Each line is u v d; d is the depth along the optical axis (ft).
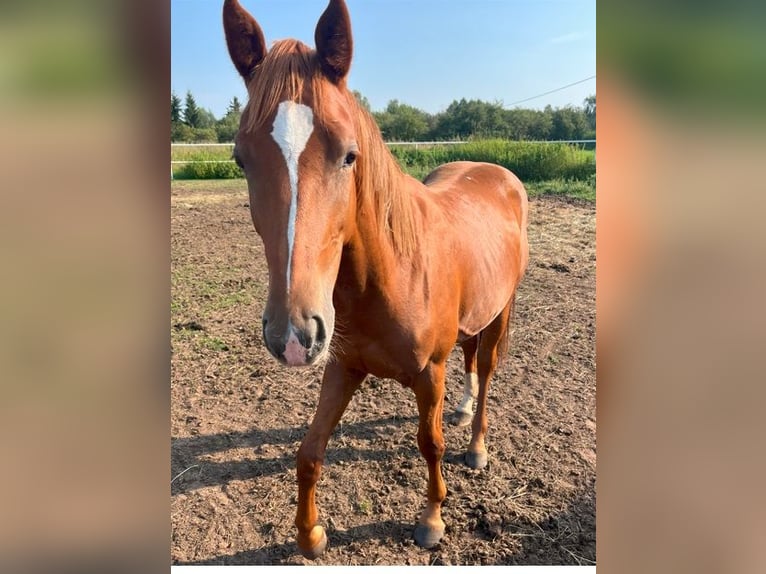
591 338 15.11
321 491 9.32
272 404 11.94
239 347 14.70
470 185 10.42
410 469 9.85
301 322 4.71
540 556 8.04
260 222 5.04
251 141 4.93
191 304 17.84
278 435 10.85
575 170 46.39
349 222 5.54
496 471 9.83
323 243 5.00
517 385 12.69
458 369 13.62
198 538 8.35
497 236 9.71
